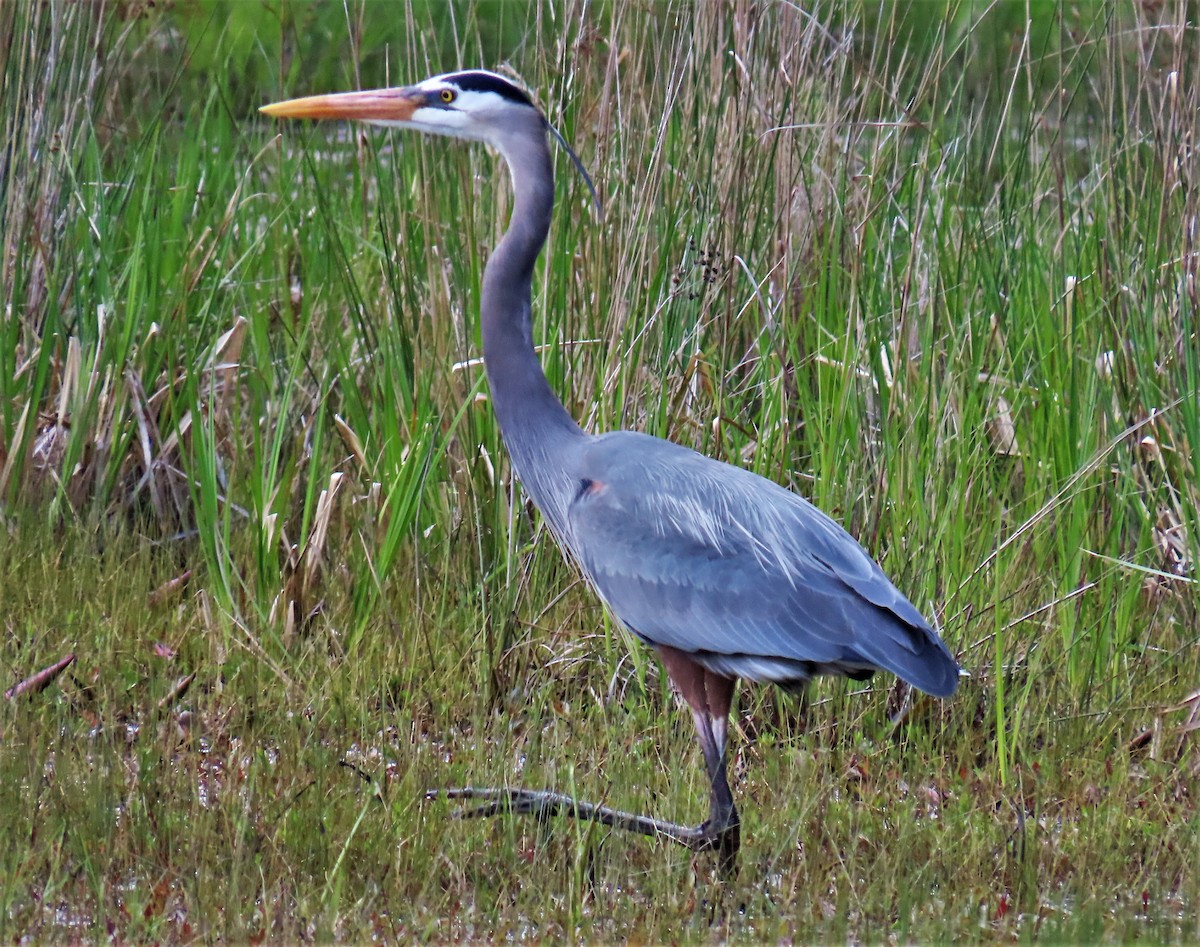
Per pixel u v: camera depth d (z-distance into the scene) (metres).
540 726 9.80
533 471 9.43
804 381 10.70
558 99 10.75
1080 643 10.71
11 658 9.88
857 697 10.28
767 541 8.54
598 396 10.38
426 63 10.95
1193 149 10.28
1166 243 10.79
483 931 7.45
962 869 8.19
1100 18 11.66
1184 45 10.75
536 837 8.31
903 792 9.34
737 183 10.70
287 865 7.69
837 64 11.02
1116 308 11.40
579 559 9.12
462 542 11.07
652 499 8.80
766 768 9.52
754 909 7.87
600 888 7.95
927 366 10.34
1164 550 11.07
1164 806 9.11
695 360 10.59
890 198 11.05
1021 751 9.63
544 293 10.67
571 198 10.62
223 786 8.56
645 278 10.51
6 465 11.73
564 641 10.75
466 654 10.57
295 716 9.31
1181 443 10.62
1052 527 11.07
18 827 7.87
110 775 8.15
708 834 8.29
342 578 11.42
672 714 10.17
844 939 7.46
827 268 11.07
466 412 10.94
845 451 10.50
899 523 10.20
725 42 10.54
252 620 10.88
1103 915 7.70
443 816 8.38
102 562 11.47
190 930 7.24
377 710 10.02
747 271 10.46
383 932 7.39
